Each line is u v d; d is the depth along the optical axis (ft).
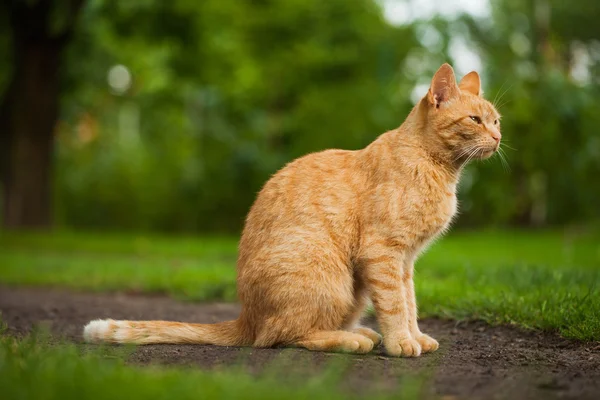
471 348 17.98
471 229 80.18
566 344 18.29
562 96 66.95
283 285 16.63
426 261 40.22
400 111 79.87
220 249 56.49
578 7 88.69
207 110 90.89
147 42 68.85
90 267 42.47
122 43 73.10
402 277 16.90
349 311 17.57
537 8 84.23
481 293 24.14
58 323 23.47
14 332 20.72
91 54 73.56
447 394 12.51
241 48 80.23
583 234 69.31
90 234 72.33
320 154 18.42
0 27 69.97
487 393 12.57
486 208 76.43
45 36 65.05
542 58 74.59
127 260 48.32
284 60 82.99
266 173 84.33
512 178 71.51
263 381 12.01
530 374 14.25
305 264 16.69
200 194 88.48
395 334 16.56
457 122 17.78
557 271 26.84
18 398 10.93
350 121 79.46
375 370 14.49
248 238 17.87
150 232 92.84
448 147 17.80
